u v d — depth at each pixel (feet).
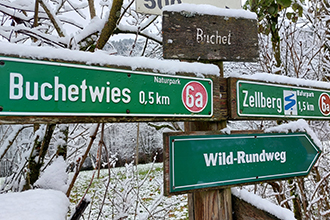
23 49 2.98
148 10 5.17
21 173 7.01
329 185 9.18
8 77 2.88
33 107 2.98
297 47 10.67
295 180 8.66
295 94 5.20
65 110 3.14
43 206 3.14
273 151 4.80
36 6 7.24
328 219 9.30
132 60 3.63
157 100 3.76
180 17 4.35
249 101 4.57
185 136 4.02
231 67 12.62
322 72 9.81
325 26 10.11
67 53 3.21
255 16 4.94
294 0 7.38
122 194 9.77
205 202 4.44
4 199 3.28
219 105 4.35
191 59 4.46
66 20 8.57
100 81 3.38
